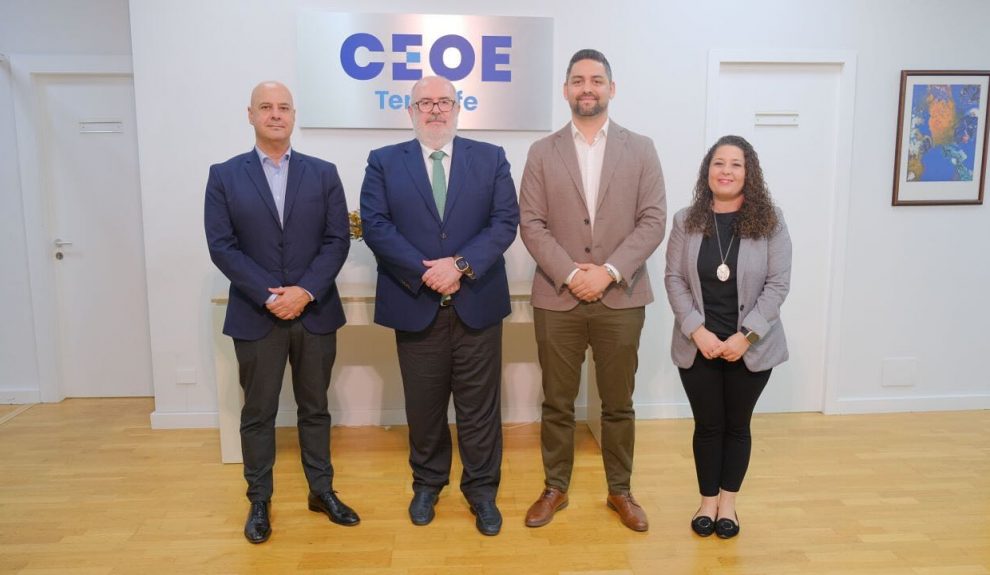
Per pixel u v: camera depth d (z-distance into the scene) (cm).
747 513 254
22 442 327
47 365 383
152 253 338
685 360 230
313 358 243
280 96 233
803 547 230
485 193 238
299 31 326
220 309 293
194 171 334
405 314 235
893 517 251
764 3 341
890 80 349
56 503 262
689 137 347
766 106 351
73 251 383
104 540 235
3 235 376
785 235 224
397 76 333
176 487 277
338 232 247
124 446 322
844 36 345
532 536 238
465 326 238
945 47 349
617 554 226
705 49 341
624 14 337
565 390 248
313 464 250
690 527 244
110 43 366
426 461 252
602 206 236
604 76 232
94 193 379
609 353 239
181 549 229
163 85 328
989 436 334
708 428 233
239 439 300
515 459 310
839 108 351
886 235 361
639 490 274
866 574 215
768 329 216
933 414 367
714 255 225
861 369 369
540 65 336
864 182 356
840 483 280
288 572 216
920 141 354
